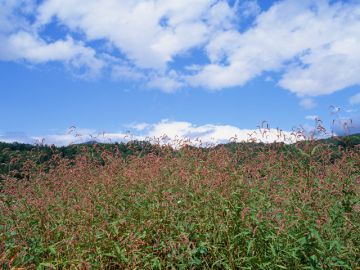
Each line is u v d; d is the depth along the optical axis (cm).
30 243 562
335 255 497
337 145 769
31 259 529
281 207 578
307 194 582
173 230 574
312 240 500
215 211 569
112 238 560
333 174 667
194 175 679
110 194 661
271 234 525
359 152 740
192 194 609
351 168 684
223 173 654
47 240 567
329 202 581
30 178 821
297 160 727
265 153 804
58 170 850
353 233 537
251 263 521
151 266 536
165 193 613
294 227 541
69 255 528
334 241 477
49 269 525
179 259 523
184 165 750
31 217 627
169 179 682
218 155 777
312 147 720
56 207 651
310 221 537
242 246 548
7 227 592
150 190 645
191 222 578
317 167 702
